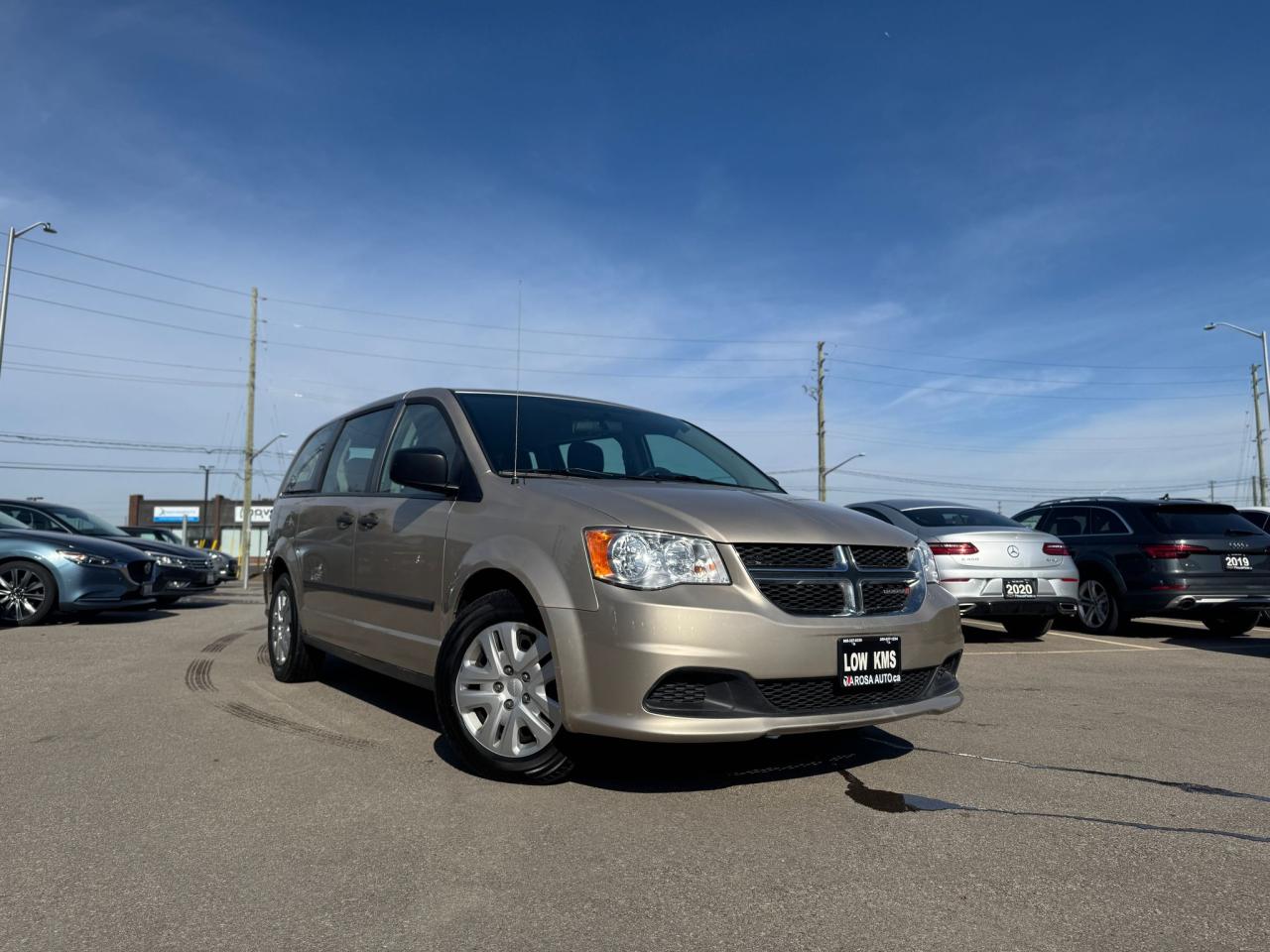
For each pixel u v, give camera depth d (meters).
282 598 5.78
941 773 3.62
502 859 2.65
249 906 2.32
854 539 3.46
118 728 4.33
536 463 4.06
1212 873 2.59
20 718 4.55
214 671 6.06
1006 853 2.73
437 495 4.15
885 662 3.32
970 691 5.66
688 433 5.04
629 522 3.24
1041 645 8.41
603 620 3.09
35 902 2.34
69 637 8.08
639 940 2.15
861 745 4.07
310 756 3.81
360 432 5.33
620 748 3.95
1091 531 9.59
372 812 3.06
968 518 8.62
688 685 3.08
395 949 2.10
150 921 2.24
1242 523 9.02
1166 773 3.67
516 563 3.39
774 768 3.66
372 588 4.50
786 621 3.14
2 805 3.14
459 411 4.34
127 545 10.20
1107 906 2.35
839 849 2.75
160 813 3.05
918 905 2.35
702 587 3.10
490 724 3.41
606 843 2.78
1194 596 8.64
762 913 2.29
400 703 4.96
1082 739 4.28
